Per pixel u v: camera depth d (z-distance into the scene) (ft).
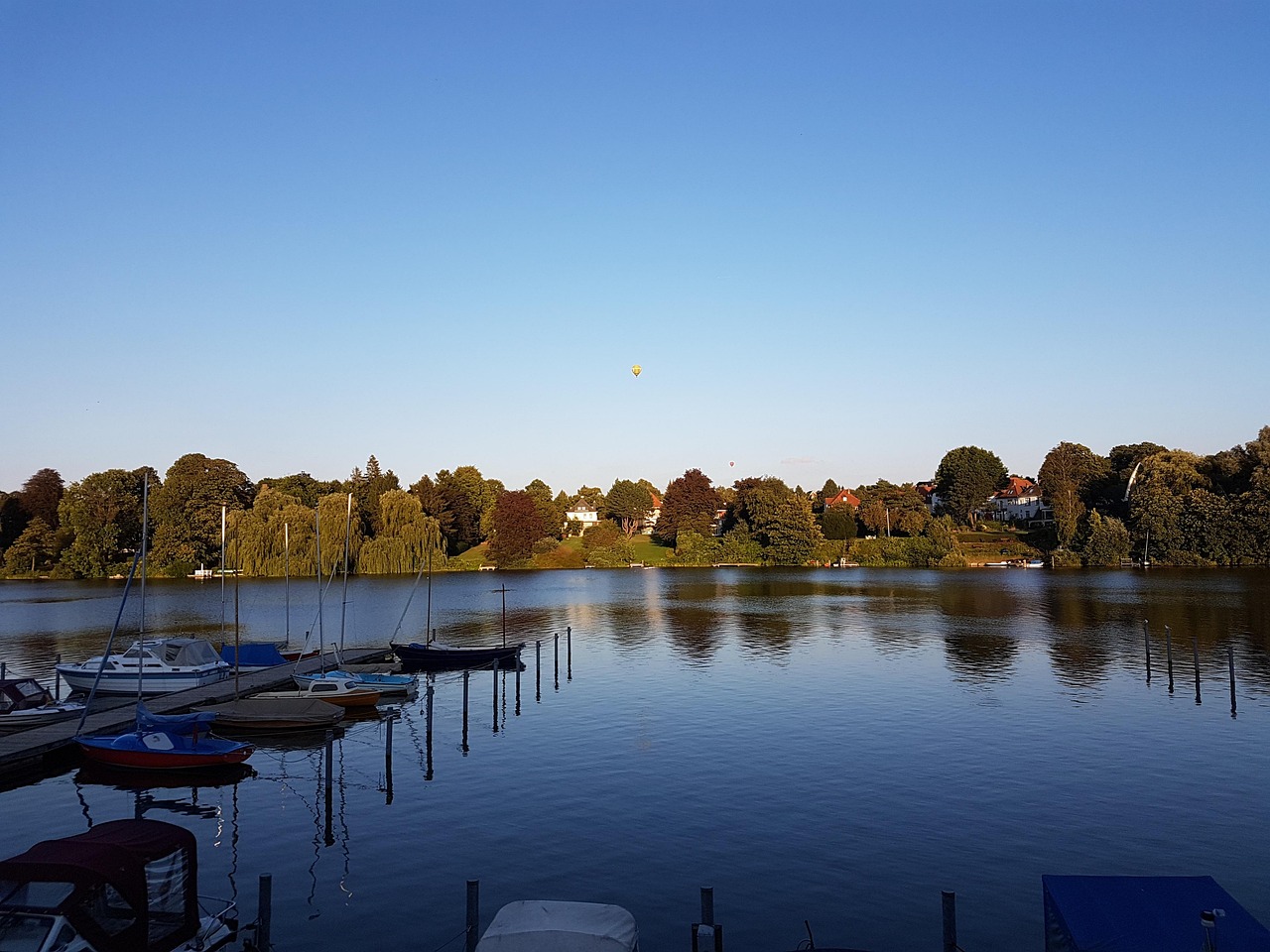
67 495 486.38
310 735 126.31
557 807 91.66
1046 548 530.68
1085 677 161.79
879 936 63.21
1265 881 71.77
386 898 70.03
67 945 47.93
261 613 306.14
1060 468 590.14
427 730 120.37
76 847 52.90
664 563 586.45
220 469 489.26
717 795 94.73
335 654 188.14
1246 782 97.40
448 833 84.58
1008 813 88.12
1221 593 321.11
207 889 72.28
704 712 136.67
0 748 106.93
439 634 245.04
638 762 108.68
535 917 52.03
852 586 392.47
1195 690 147.64
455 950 61.82
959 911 66.90
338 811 91.81
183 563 464.24
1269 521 424.05
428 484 581.53
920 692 149.69
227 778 104.78
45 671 183.11
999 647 201.67
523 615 291.58
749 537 590.55
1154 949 44.11
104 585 433.89
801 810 89.56
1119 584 366.02
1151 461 492.13
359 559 477.36
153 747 106.01
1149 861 75.97
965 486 640.58
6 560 481.87
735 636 229.86
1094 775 100.48
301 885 72.90
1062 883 50.55
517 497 587.68
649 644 217.56
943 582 404.77
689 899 69.41
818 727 125.29
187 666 156.76
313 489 594.24
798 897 69.51
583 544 625.41
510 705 146.10
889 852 78.43
